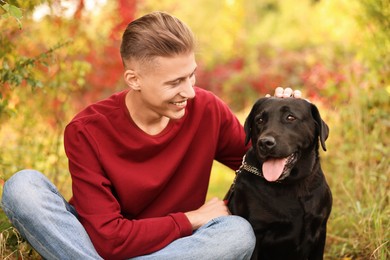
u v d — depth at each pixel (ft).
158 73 9.39
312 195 10.50
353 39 22.70
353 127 17.19
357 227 13.43
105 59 24.03
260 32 54.13
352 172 16.05
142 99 9.79
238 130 11.39
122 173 9.80
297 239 10.53
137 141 9.90
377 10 17.47
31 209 8.93
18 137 16.66
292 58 40.01
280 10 56.44
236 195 10.80
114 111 10.01
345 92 18.62
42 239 9.00
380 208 13.73
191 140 10.43
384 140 16.79
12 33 14.32
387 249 12.30
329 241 14.14
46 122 17.57
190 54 9.52
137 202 9.98
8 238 11.27
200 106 10.60
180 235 9.60
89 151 9.73
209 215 9.99
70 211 9.95
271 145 10.02
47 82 16.31
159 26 9.46
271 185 10.44
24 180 9.20
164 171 10.04
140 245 9.32
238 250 9.43
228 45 49.26
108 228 9.27
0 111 13.61
